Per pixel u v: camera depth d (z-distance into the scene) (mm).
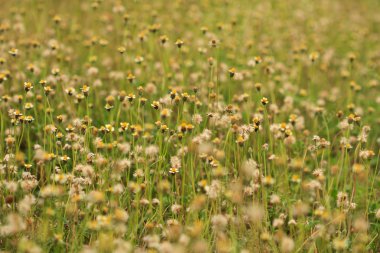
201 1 9406
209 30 8016
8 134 4711
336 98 6680
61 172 4145
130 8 8359
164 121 5035
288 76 7250
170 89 5520
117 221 3600
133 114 5410
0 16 8109
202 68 6609
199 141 4262
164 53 6836
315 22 9367
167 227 3904
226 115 4809
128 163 4070
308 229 4102
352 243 3932
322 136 5852
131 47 6785
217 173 3895
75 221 3803
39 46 6238
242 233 3904
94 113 5734
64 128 5316
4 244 3811
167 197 4480
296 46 7945
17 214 3748
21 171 4496
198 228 3600
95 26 8117
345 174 4523
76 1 9227
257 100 5801
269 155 4887
